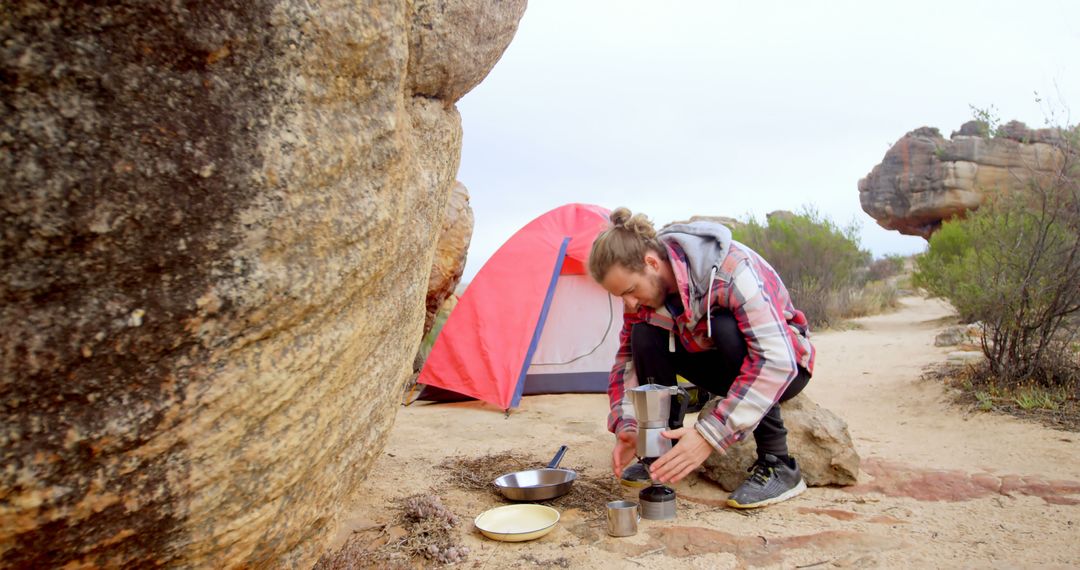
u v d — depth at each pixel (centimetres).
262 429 143
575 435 428
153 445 123
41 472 110
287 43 132
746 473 296
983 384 469
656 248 272
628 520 252
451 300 892
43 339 109
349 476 188
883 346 784
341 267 151
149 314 119
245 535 146
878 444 373
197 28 121
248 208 129
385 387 195
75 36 110
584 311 591
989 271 494
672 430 273
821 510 272
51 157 108
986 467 318
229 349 132
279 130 133
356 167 152
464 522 272
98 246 113
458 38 197
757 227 1422
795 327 287
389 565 227
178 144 121
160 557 131
